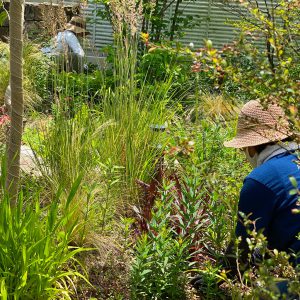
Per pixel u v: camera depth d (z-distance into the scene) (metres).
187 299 3.93
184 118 7.11
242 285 3.28
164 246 3.80
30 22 11.36
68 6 10.82
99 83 8.16
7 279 3.67
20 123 4.08
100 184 5.01
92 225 4.59
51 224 3.80
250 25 6.98
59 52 6.05
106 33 13.02
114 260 4.34
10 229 3.70
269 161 3.42
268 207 3.33
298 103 2.43
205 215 4.19
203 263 4.02
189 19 11.72
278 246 3.39
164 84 6.52
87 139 5.37
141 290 3.84
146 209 4.66
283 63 2.56
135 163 5.52
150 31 12.03
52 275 3.81
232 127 6.64
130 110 5.85
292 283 2.60
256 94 2.50
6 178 4.14
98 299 4.08
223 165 4.91
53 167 5.25
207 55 2.46
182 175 4.74
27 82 8.76
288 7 2.96
